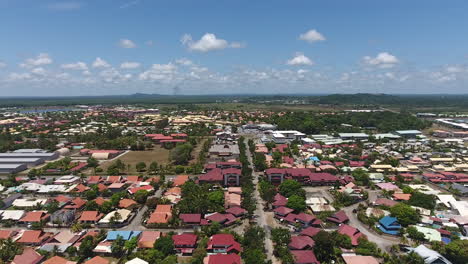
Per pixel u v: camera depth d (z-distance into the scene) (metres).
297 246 90.38
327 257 86.62
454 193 141.12
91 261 83.50
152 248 90.88
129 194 138.75
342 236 94.56
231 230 105.62
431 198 123.44
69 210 116.75
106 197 138.75
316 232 99.56
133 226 108.94
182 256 90.06
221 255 85.06
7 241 94.50
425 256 83.69
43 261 87.25
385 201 127.00
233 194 132.88
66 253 90.94
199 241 97.12
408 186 142.75
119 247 89.69
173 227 107.06
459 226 108.00
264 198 127.12
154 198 125.12
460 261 86.50
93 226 108.06
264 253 89.25
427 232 98.88
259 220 114.19
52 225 108.25
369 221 109.12
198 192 128.62
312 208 121.31
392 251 92.19
